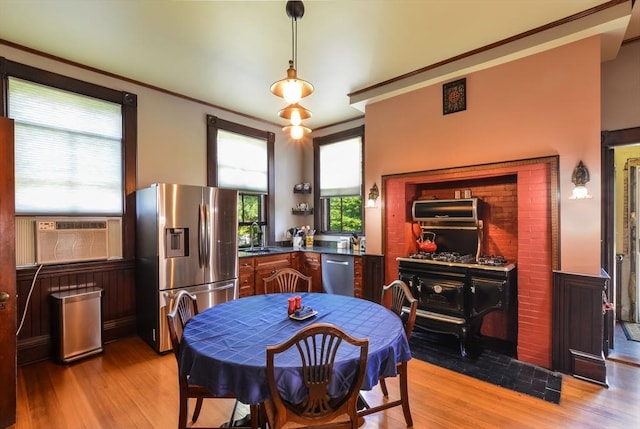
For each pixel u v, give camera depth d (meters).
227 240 3.57
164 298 3.06
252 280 4.05
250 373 1.36
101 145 3.30
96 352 2.97
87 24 2.46
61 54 2.93
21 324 2.78
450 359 2.87
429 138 3.35
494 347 3.12
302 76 3.39
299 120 2.45
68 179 3.08
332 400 1.50
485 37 2.68
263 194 4.95
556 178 2.61
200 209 3.32
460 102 3.13
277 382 1.35
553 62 2.63
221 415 2.08
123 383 2.48
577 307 2.51
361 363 1.39
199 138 4.12
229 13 2.31
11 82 2.77
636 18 2.49
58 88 3.01
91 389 2.39
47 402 2.22
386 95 3.61
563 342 2.58
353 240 4.51
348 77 3.43
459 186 3.56
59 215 3.03
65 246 3.04
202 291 3.30
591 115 2.47
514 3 2.24
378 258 3.79
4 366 1.96
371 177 3.86
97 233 3.25
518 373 2.59
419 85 3.34
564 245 2.58
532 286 2.73
